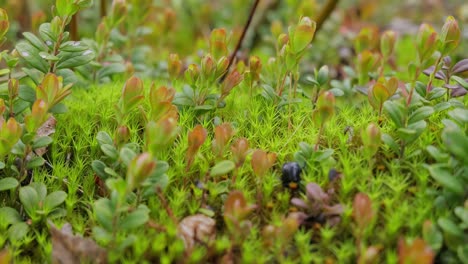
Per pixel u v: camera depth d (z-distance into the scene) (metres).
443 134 0.35
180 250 0.34
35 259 0.35
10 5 0.55
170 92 0.38
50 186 0.38
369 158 0.37
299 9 0.54
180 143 0.39
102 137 0.38
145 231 0.35
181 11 0.68
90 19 0.63
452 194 0.34
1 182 0.36
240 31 0.58
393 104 0.37
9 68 0.41
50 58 0.39
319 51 0.62
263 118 0.42
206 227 0.35
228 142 0.37
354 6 0.80
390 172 0.38
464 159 0.34
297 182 0.37
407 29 0.73
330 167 0.37
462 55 0.60
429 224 0.33
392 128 0.39
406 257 0.31
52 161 0.40
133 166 0.33
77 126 0.41
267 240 0.34
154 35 0.59
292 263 0.34
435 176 0.33
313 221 0.35
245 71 0.43
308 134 0.40
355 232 0.34
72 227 0.36
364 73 0.45
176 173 0.37
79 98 0.45
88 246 0.34
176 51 0.64
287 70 0.41
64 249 0.34
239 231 0.34
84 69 0.47
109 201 0.34
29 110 0.42
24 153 0.37
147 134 0.36
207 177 0.37
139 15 0.51
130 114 0.42
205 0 0.76
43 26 0.40
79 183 0.39
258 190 0.36
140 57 0.52
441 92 0.40
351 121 0.41
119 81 0.48
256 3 0.47
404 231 0.35
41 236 0.36
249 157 0.38
